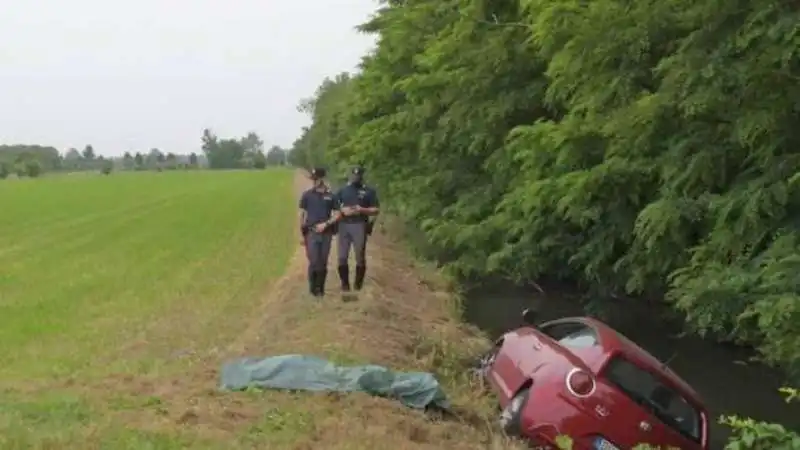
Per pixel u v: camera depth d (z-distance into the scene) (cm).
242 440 750
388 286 1859
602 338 916
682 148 1101
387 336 1308
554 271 1869
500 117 1875
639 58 1177
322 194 1560
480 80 1908
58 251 2764
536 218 1548
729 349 1578
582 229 1547
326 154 5728
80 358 1152
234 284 1955
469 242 1930
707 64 998
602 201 1338
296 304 1501
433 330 1530
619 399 847
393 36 2739
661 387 866
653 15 1129
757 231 1016
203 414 808
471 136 2061
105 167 16250
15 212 4791
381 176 3009
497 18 1931
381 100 3142
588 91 1247
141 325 1427
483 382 1184
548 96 1385
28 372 1055
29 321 1471
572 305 2006
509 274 1891
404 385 977
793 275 930
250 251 2714
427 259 2602
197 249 2803
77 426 752
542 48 1360
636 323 1753
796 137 997
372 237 3088
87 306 1644
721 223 1031
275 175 12544
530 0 1299
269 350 1154
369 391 955
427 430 872
